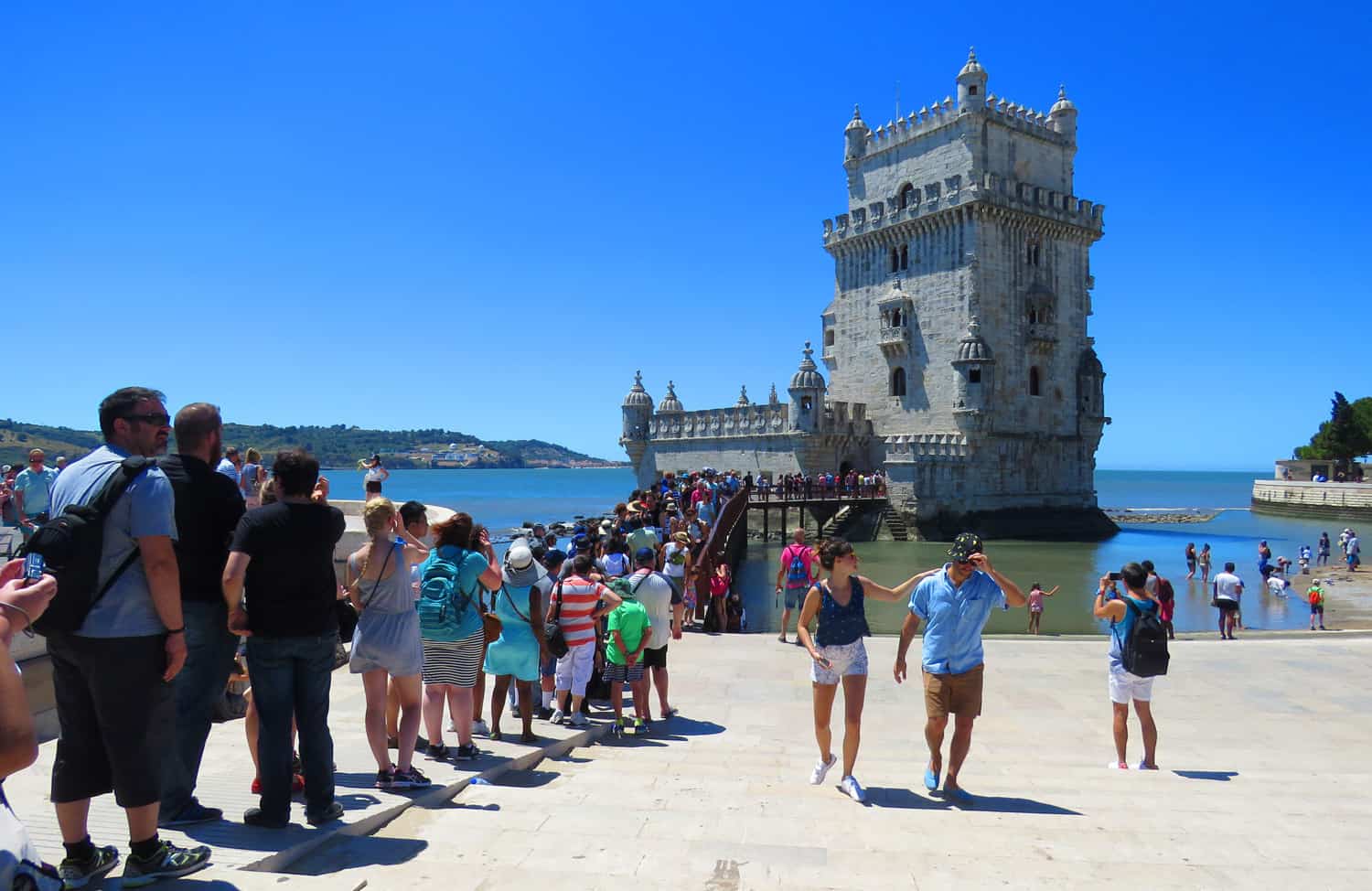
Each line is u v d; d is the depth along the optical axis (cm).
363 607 772
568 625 1173
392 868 576
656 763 1030
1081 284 6525
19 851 370
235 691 1098
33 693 998
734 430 6731
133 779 528
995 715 1357
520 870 572
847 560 882
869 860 624
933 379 6059
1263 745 1203
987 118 5900
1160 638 1035
